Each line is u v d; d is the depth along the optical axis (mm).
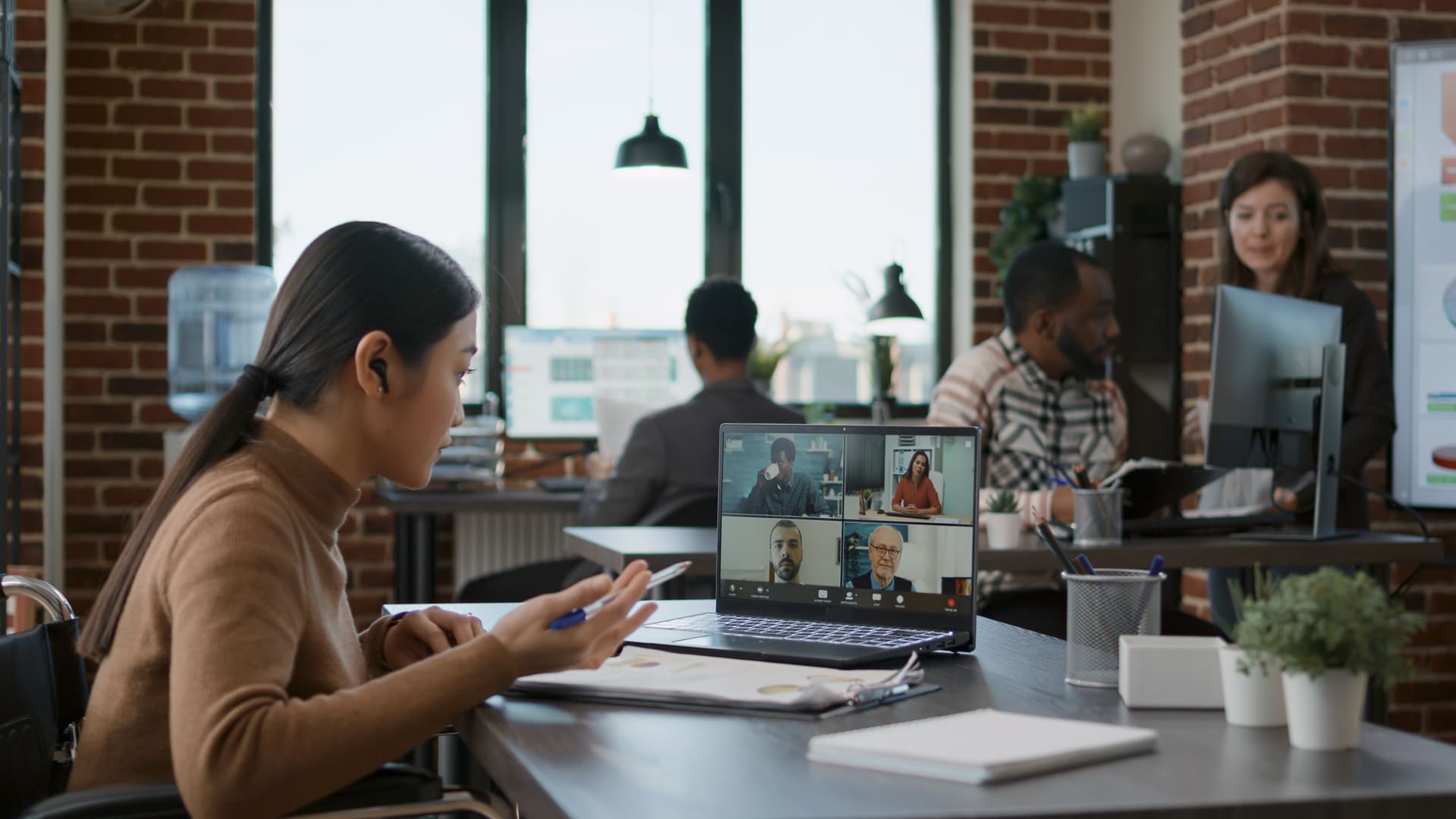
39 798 1391
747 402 3201
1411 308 4094
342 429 1244
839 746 997
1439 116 4074
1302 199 3141
